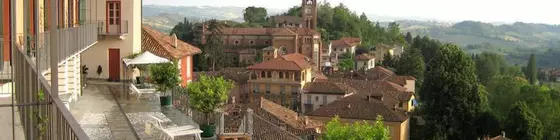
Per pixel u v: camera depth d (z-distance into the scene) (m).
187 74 39.41
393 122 63.78
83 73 28.72
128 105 23.39
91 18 31.20
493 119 69.12
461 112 70.00
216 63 139.62
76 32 20.22
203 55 137.00
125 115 21.02
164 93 23.70
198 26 160.12
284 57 99.31
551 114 72.31
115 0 31.36
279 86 94.25
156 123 19.00
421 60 140.75
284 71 93.62
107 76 31.81
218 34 147.38
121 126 19.14
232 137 21.16
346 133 35.94
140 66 29.39
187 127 18.81
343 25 197.88
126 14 31.75
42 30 20.39
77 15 28.31
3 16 17.91
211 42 142.50
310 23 185.75
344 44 166.38
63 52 17.06
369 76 119.44
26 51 13.83
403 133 65.44
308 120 55.78
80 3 29.91
